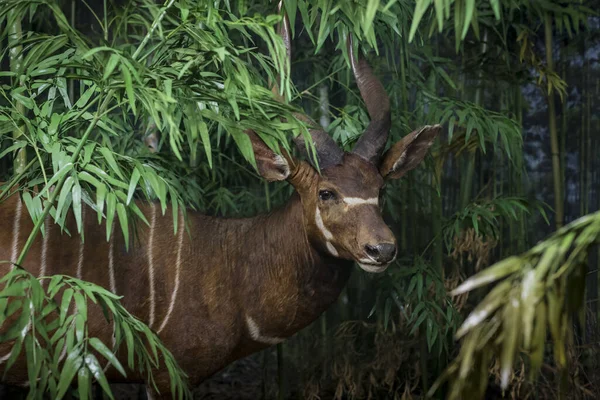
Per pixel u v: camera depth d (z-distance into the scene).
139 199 2.90
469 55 4.00
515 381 3.62
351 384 3.93
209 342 2.81
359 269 3.95
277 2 2.85
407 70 3.45
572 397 3.58
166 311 2.76
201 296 2.79
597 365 3.65
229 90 2.12
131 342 1.94
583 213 4.13
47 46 2.18
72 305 2.62
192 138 2.11
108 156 2.07
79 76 2.11
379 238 2.57
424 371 3.50
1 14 2.27
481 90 4.07
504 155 4.30
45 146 2.08
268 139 2.27
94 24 4.07
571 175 4.52
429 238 4.18
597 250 3.86
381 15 2.78
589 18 4.19
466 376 1.62
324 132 2.78
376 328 3.90
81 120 2.28
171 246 2.80
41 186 2.66
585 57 4.16
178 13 2.28
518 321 1.47
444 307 3.54
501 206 3.24
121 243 2.74
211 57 2.19
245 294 2.86
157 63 2.27
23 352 2.58
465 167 3.99
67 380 1.78
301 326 2.95
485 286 4.16
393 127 3.26
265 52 3.90
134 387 4.22
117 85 2.04
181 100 2.15
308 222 2.77
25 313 1.84
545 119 4.56
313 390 3.91
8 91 2.65
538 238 4.62
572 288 1.56
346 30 2.76
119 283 2.71
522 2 3.62
